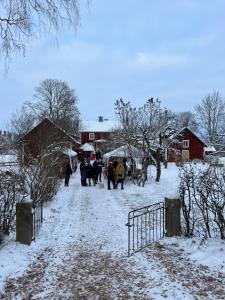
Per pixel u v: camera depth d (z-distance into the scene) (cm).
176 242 956
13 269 789
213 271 755
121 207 1656
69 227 1239
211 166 1542
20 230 971
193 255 853
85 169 2745
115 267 805
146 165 2827
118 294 659
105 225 1257
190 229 1005
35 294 666
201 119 8269
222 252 845
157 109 3450
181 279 720
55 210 1564
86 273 773
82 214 1491
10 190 1030
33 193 1373
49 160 1845
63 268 807
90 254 912
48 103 6919
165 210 1006
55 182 2069
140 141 3105
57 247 984
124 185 2752
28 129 3759
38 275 765
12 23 820
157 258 852
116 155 3125
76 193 2253
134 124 3516
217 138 7675
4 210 966
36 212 1151
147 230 1137
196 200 969
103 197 2047
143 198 1958
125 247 962
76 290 682
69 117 6788
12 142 2964
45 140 2703
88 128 9262
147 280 721
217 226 1014
